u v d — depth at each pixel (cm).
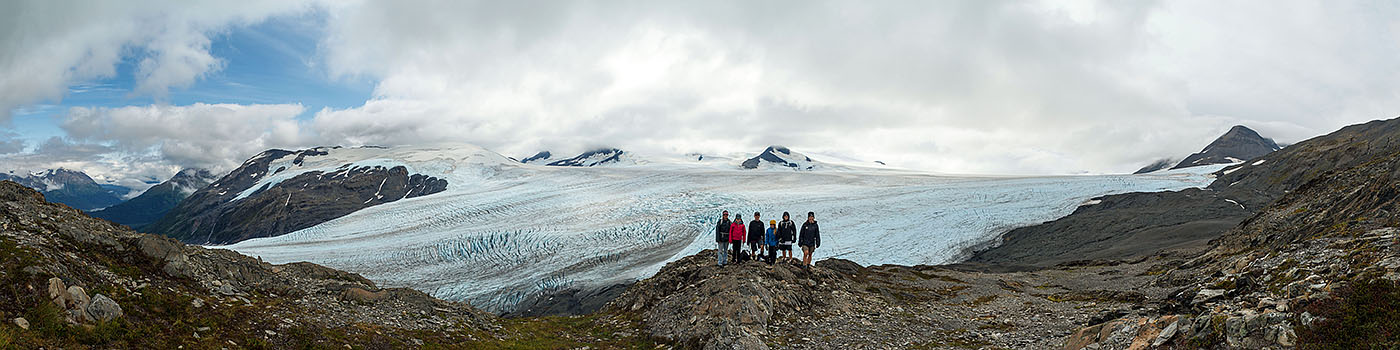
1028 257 7700
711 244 9481
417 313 1688
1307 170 10438
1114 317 1647
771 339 1711
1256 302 1223
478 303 7788
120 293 1223
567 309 7044
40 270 1123
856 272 3434
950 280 3503
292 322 1384
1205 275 2634
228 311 1341
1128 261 4719
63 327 1020
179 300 1297
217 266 1575
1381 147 9331
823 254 8675
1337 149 10438
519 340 1734
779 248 2491
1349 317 902
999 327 1870
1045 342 1564
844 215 10531
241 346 1215
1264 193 9200
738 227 2419
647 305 2222
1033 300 2619
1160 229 6931
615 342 1822
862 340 1711
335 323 1453
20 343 937
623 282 7750
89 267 1270
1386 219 1891
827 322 1917
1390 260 1098
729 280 2016
